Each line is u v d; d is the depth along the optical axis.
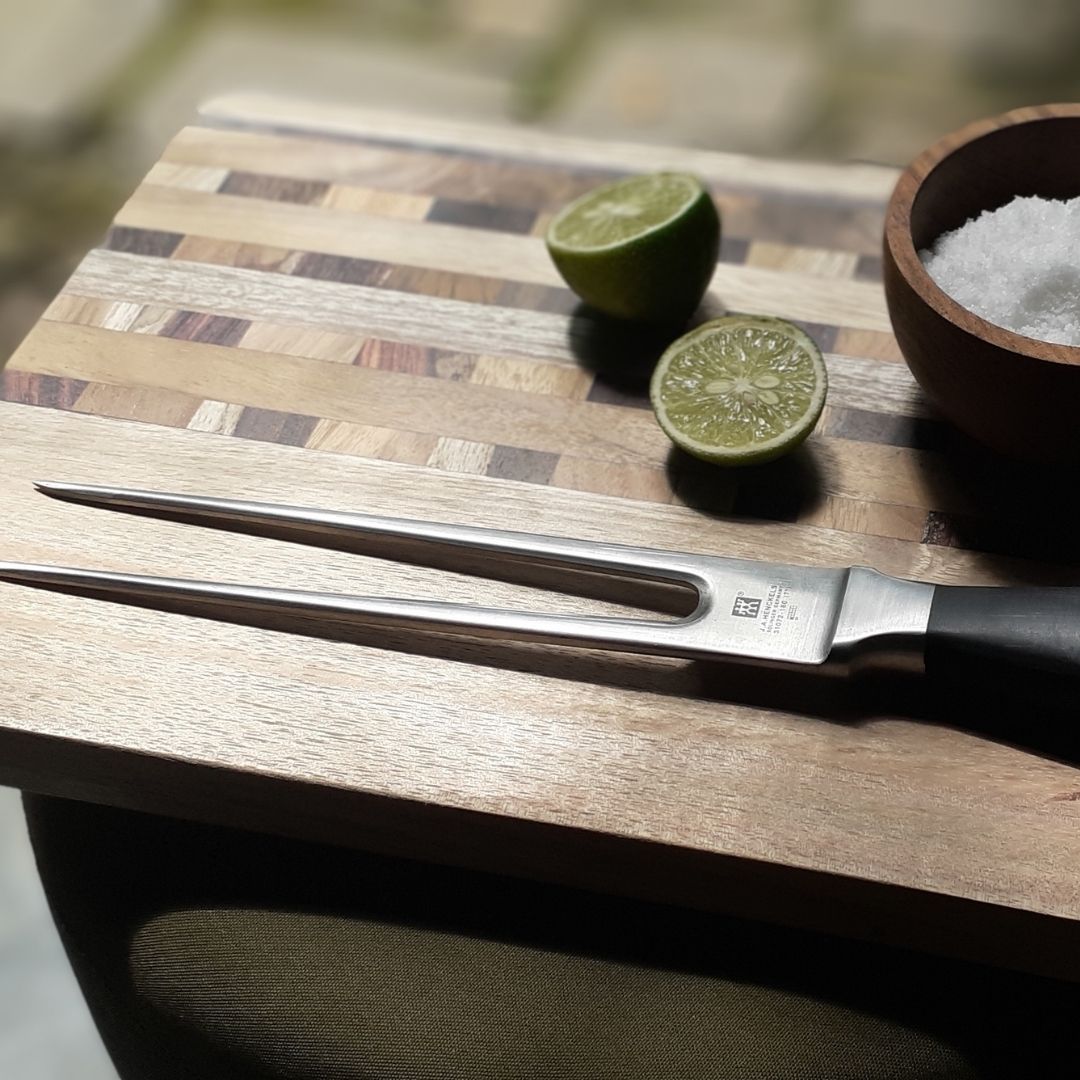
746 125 1.04
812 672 0.53
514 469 0.57
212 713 0.53
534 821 0.51
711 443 0.56
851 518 0.56
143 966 0.53
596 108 1.06
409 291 0.62
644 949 0.54
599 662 0.54
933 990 0.54
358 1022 0.51
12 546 0.56
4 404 0.59
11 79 1.14
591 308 0.61
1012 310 0.55
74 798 0.54
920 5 1.12
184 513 0.56
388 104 1.08
